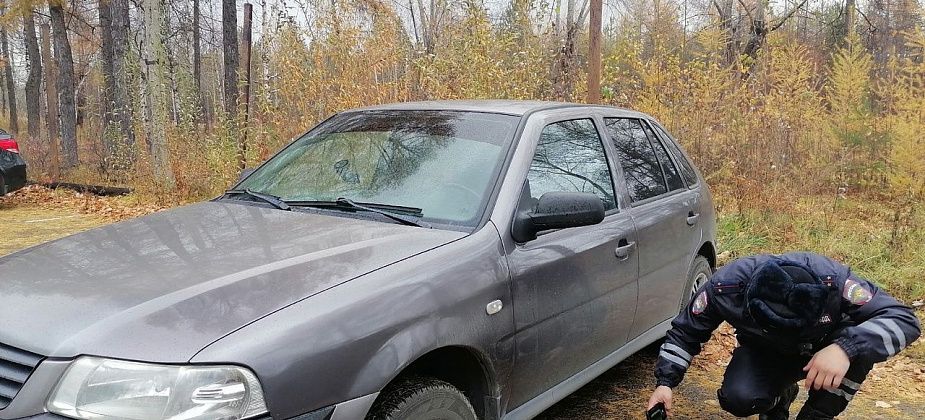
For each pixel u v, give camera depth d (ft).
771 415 10.42
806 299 8.18
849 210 27.53
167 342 6.27
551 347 9.77
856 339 8.25
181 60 52.80
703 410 12.76
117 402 6.06
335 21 28.19
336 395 6.74
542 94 29.86
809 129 31.40
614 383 13.79
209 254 8.09
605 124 12.61
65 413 6.11
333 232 8.86
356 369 6.91
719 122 29.84
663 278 12.84
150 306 6.73
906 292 19.52
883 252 21.93
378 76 28.81
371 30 29.09
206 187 33.30
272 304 6.87
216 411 6.08
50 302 6.99
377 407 7.32
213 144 33.06
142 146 36.35
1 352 6.60
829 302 8.50
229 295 6.95
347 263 7.81
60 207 34.12
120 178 40.68
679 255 13.47
